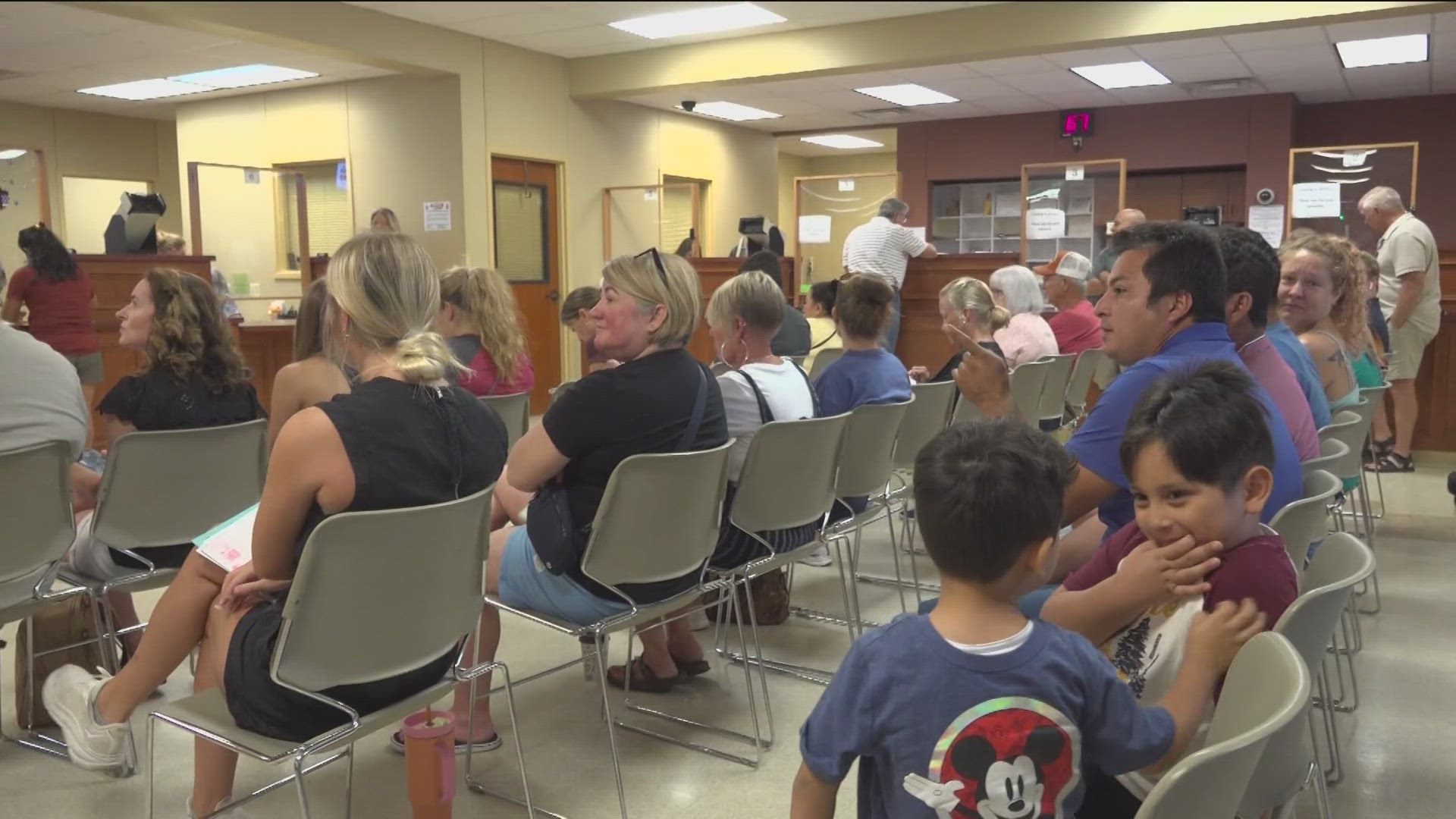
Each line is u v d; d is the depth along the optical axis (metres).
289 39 6.41
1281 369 2.14
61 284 5.77
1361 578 1.35
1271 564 1.33
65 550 2.23
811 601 3.67
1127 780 1.41
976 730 1.10
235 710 1.68
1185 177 10.30
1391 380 5.66
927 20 7.26
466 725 2.51
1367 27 7.05
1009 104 10.30
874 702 1.13
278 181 8.17
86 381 5.96
